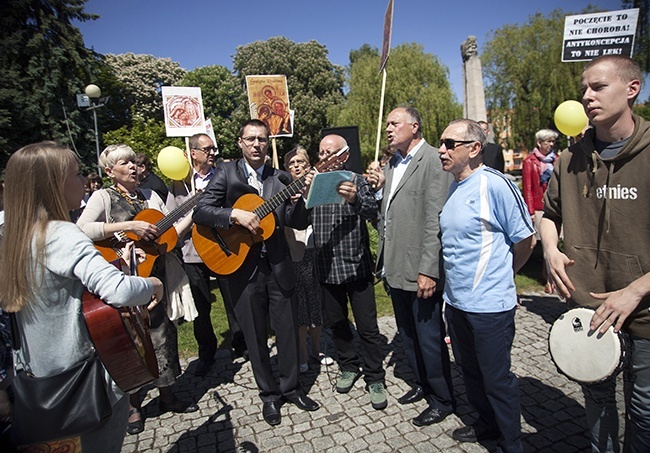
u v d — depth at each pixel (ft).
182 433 9.39
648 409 5.80
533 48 57.21
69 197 5.26
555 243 6.79
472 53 27.09
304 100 90.02
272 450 8.59
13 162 4.92
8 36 60.44
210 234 9.63
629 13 13.00
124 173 10.04
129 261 7.28
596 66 5.67
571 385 10.15
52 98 61.82
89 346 5.22
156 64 103.24
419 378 9.80
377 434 8.86
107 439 5.51
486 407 8.11
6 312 5.22
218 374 12.27
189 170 13.26
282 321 9.90
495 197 6.89
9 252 4.83
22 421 4.71
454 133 7.11
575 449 7.95
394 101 67.67
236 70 104.42
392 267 9.27
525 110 57.62
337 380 11.29
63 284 4.99
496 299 7.07
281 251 9.79
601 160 5.91
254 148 9.70
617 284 5.94
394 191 9.27
